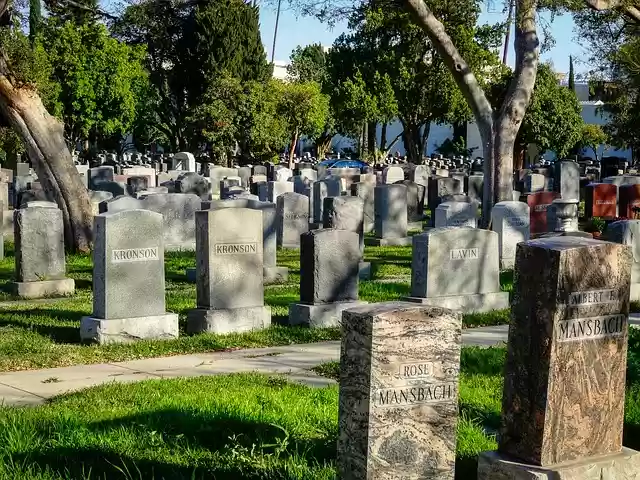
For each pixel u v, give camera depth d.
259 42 61.94
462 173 46.34
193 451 7.85
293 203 24.72
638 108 58.31
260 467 7.36
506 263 21.83
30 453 7.60
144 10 32.50
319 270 15.07
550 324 6.48
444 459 6.54
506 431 6.77
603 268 6.64
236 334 14.20
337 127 70.69
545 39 27.88
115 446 7.96
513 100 27.45
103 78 56.06
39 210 18.00
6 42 23.88
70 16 32.75
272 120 58.66
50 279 18.17
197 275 14.60
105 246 13.50
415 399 6.45
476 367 11.81
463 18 30.31
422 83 64.56
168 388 10.60
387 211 26.66
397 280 20.44
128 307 13.73
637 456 6.77
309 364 12.51
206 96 58.44
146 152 68.94
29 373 11.88
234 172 43.97
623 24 30.89
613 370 6.75
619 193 31.86
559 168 37.47
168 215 24.08
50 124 23.48
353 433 6.43
